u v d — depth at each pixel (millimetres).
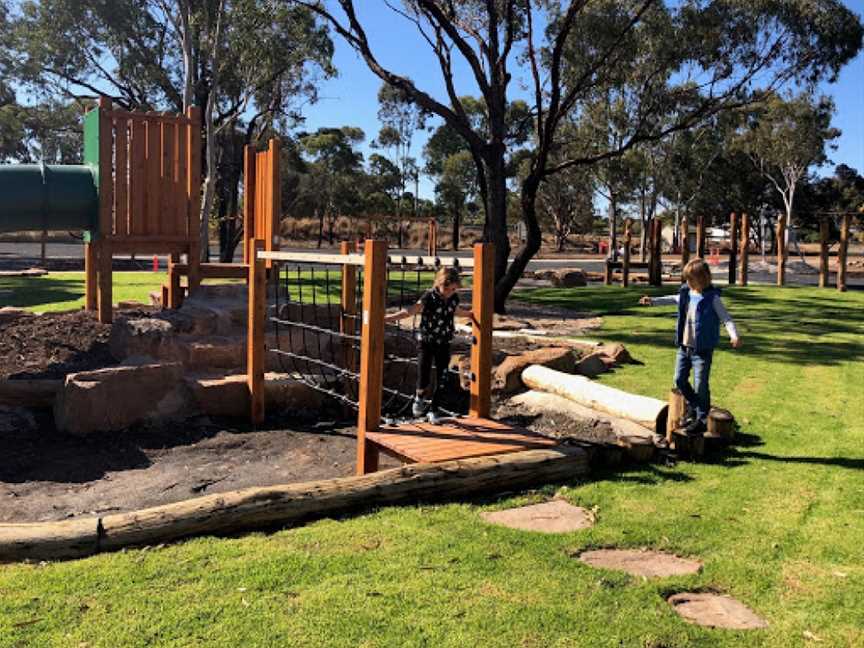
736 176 65625
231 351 9367
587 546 4449
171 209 11469
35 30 33906
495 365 10164
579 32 18391
